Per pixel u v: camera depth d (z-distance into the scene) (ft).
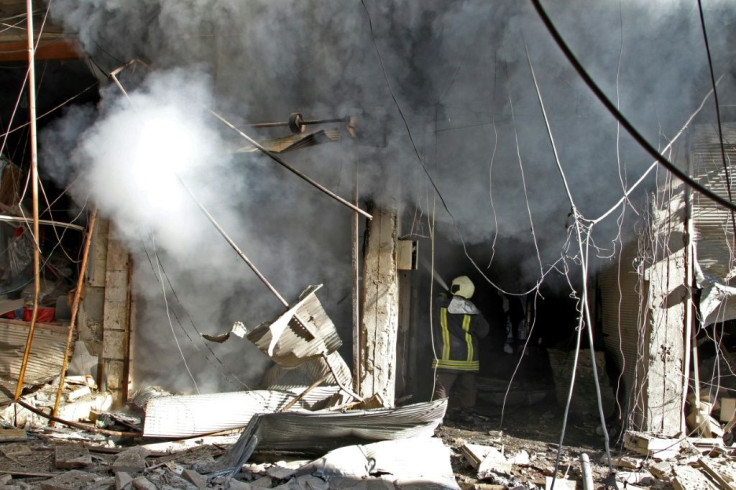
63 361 22.43
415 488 15.76
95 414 22.03
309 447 18.26
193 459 17.56
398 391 24.00
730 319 21.58
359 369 22.11
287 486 15.42
